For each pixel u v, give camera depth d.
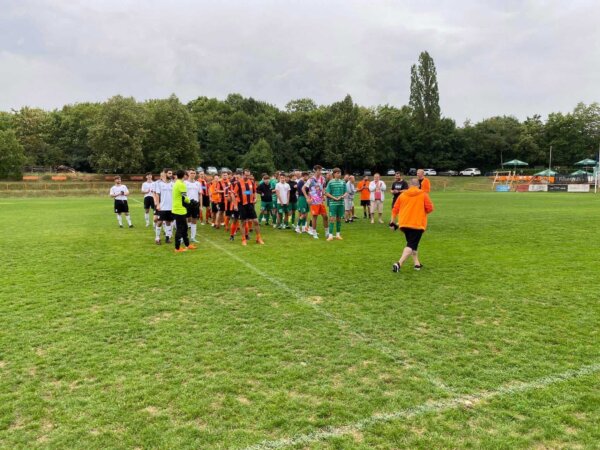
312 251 10.51
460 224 15.85
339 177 12.20
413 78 79.56
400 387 3.84
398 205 8.34
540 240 11.95
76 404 3.58
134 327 5.33
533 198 33.38
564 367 4.20
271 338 4.98
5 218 19.23
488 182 61.38
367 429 3.23
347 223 16.73
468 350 4.62
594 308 5.97
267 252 10.40
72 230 14.80
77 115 79.25
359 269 8.46
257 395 3.71
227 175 15.03
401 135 78.12
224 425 3.29
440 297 6.53
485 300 6.38
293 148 79.81
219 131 73.69
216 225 15.27
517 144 78.81
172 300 6.47
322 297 6.58
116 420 3.36
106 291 6.97
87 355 4.53
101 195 48.06
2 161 55.75
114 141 56.47
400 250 10.58
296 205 15.30
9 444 3.07
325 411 3.46
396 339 4.93
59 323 5.48
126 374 4.10
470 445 3.04
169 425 3.29
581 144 76.94
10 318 5.66
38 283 7.47
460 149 80.62
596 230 13.91
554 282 7.38
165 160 59.91
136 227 15.73
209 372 4.14
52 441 3.11
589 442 3.07
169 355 4.52
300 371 4.16
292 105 99.69
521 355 4.47
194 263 9.12
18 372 4.16
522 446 3.03
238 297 6.61
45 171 72.19
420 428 3.24
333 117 75.25
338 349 4.66
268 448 3.01
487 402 3.59
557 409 3.47
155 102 69.38
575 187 46.56
